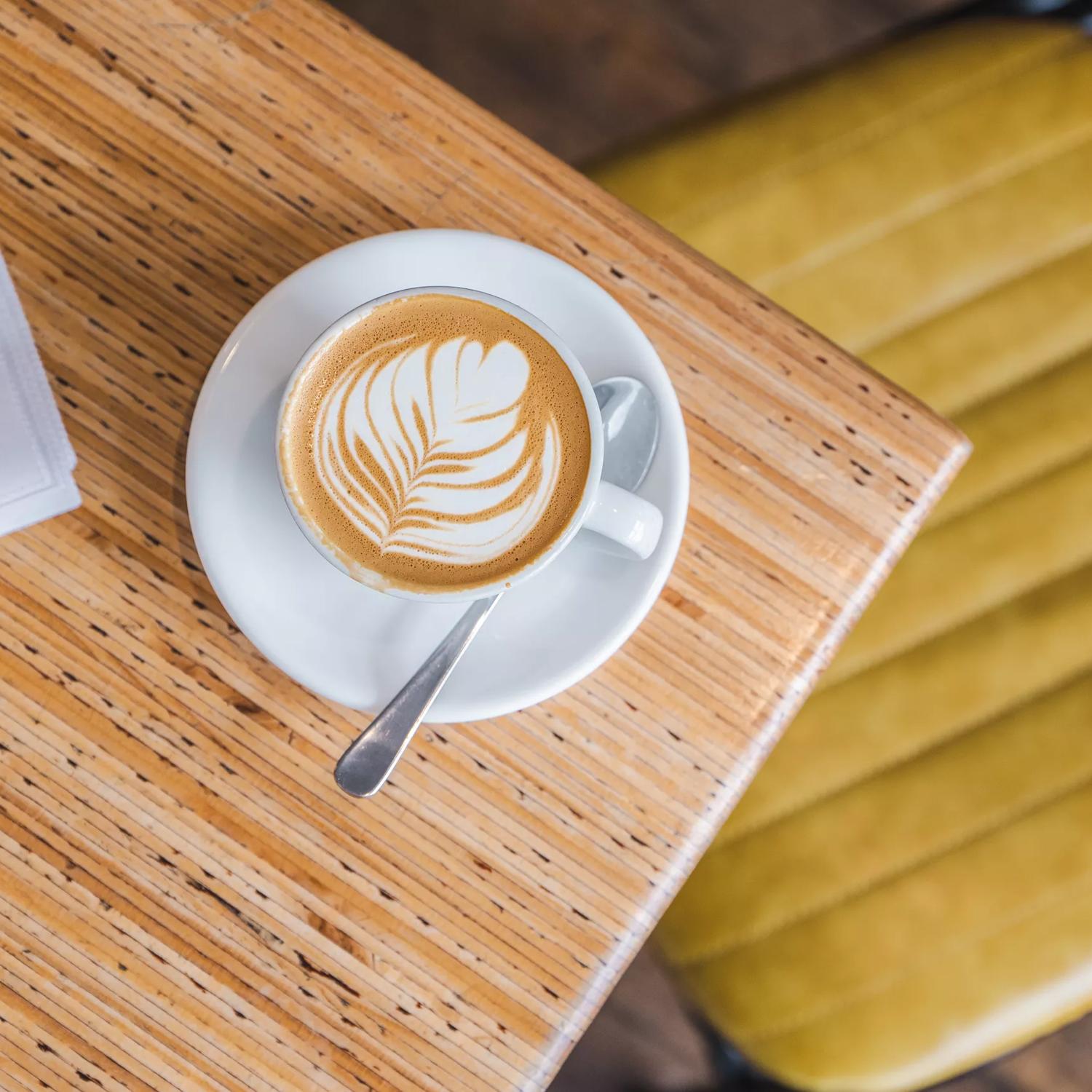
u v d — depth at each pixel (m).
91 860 0.80
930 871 0.97
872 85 1.02
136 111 0.82
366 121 0.83
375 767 0.79
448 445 0.80
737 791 0.82
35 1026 0.80
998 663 0.99
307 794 0.81
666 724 0.82
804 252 1.01
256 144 0.83
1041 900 0.96
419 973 0.80
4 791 0.80
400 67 0.83
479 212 0.83
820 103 1.02
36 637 0.81
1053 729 0.98
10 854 0.80
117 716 0.81
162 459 0.82
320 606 0.80
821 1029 0.95
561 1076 1.35
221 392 0.80
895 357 1.01
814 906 0.97
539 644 0.80
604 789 0.81
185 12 0.83
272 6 0.83
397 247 0.81
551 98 1.51
